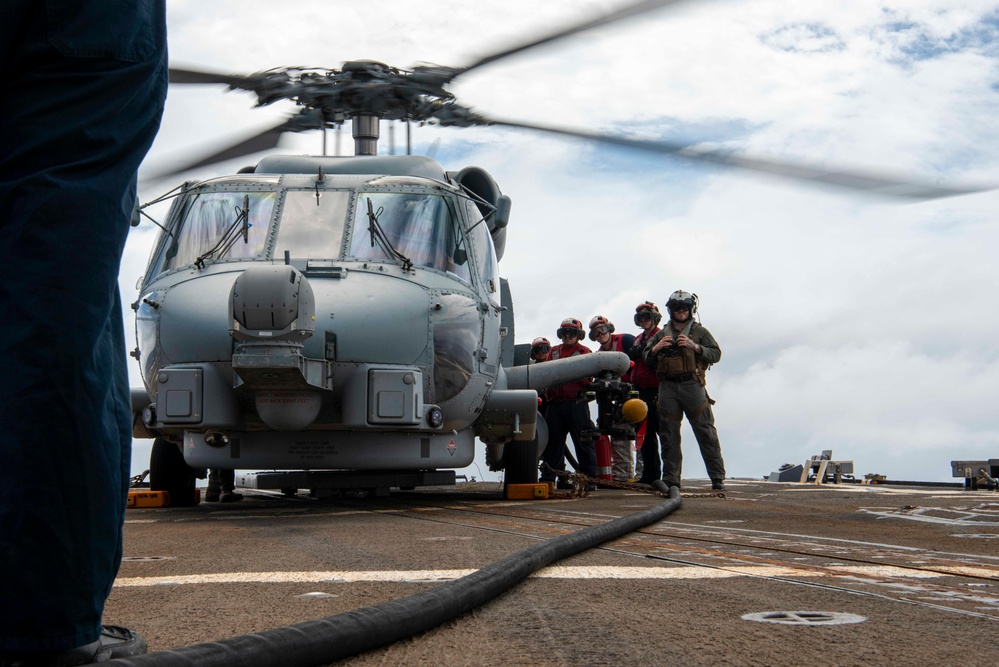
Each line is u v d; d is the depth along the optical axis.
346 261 7.53
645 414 10.14
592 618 2.34
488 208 9.09
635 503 7.84
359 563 3.52
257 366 6.38
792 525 5.29
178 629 2.24
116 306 1.75
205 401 7.00
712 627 2.23
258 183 8.00
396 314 7.26
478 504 7.86
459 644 2.05
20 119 1.66
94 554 1.64
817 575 3.10
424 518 5.95
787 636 2.13
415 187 8.12
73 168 1.67
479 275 8.31
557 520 5.71
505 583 2.72
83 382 1.63
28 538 1.59
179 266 7.65
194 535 4.95
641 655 1.95
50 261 1.62
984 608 2.50
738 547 3.99
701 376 9.91
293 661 1.76
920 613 2.42
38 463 1.59
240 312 6.29
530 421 8.66
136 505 8.45
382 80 8.14
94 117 1.68
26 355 1.60
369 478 8.17
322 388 6.86
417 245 7.81
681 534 4.61
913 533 4.79
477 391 8.09
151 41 1.77
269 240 7.65
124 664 1.53
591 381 10.90
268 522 5.86
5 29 1.64
